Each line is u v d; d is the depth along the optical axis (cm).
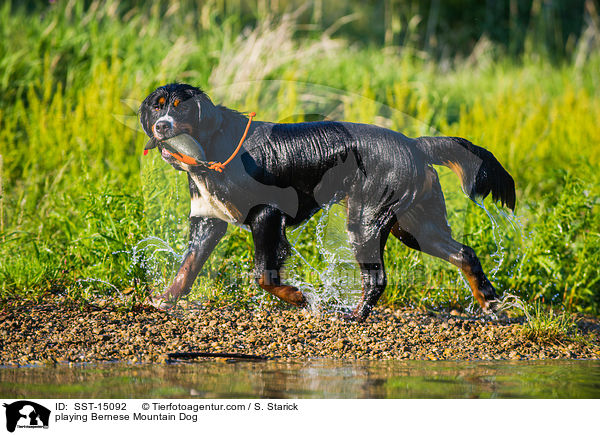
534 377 603
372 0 2461
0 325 718
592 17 2273
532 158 1341
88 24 1555
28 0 1727
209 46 1555
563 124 1500
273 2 1866
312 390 552
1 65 1357
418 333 750
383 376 598
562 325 791
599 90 1794
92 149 1159
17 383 561
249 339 711
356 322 768
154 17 1638
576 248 948
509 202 775
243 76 1403
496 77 1945
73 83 1377
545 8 2478
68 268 866
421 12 2498
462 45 2406
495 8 2534
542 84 1852
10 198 1042
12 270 848
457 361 665
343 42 1833
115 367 618
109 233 851
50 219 984
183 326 741
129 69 1389
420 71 1842
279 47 1554
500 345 721
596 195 1015
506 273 929
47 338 693
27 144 1227
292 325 757
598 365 657
